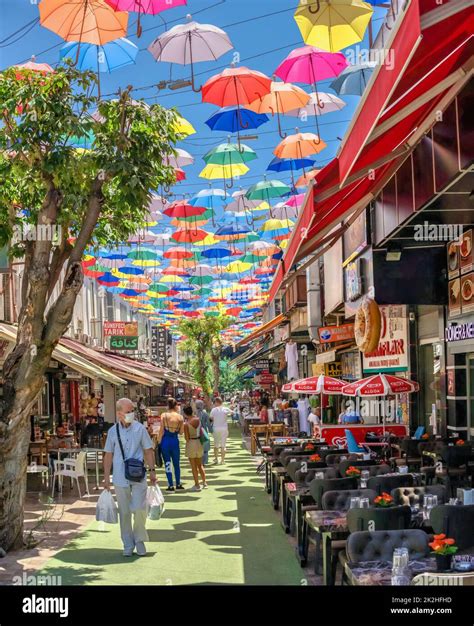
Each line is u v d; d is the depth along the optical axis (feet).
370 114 16.51
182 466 73.56
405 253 47.93
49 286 35.86
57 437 64.90
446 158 28.17
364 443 56.39
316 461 37.06
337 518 24.58
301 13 25.13
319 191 23.24
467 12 13.50
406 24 13.76
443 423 52.49
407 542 19.20
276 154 45.09
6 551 32.55
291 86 36.86
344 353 89.15
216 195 59.62
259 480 60.03
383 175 36.35
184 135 39.09
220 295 135.44
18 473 33.22
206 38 32.24
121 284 100.48
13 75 34.58
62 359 54.65
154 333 216.13
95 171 35.70
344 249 65.41
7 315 65.72
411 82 16.70
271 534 36.11
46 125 32.96
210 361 226.38
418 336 60.75
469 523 21.04
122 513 31.60
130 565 29.68
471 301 43.91
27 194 38.60
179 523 39.81
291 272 42.16
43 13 27.86
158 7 25.88
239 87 32.45
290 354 109.60
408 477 30.01
